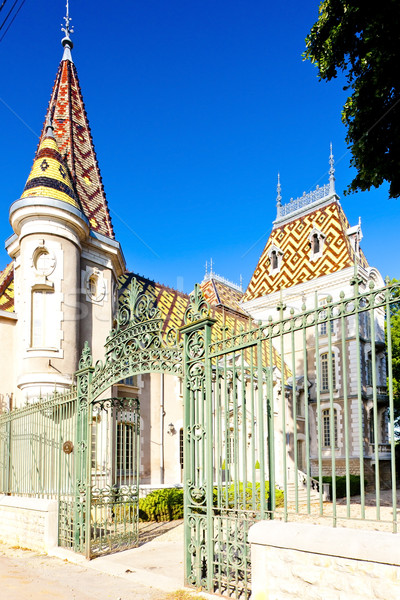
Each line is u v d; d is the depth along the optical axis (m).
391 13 8.18
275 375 22.17
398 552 4.29
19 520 10.69
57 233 15.68
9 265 20.17
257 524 5.62
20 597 6.64
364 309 5.12
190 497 6.97
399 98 9.02
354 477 24.38
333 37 9.52
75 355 15.71
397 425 29.31
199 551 6.65
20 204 15.56
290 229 35.06
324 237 32.44
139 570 7.91
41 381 14.78
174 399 20.67
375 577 4.45
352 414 27.02
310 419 28.05
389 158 9.45
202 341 7.24
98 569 8.12
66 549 9.32
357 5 8.95
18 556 9.30
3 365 16.03
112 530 11.09
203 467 6.91
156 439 19.48
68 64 21.59
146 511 14.03
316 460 26.91
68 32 22.11
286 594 5.12
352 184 10.35
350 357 27.95
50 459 10.57
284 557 5.20
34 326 15.62
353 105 9.62
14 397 15.85
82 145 20.09
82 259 17.14
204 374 7.15
